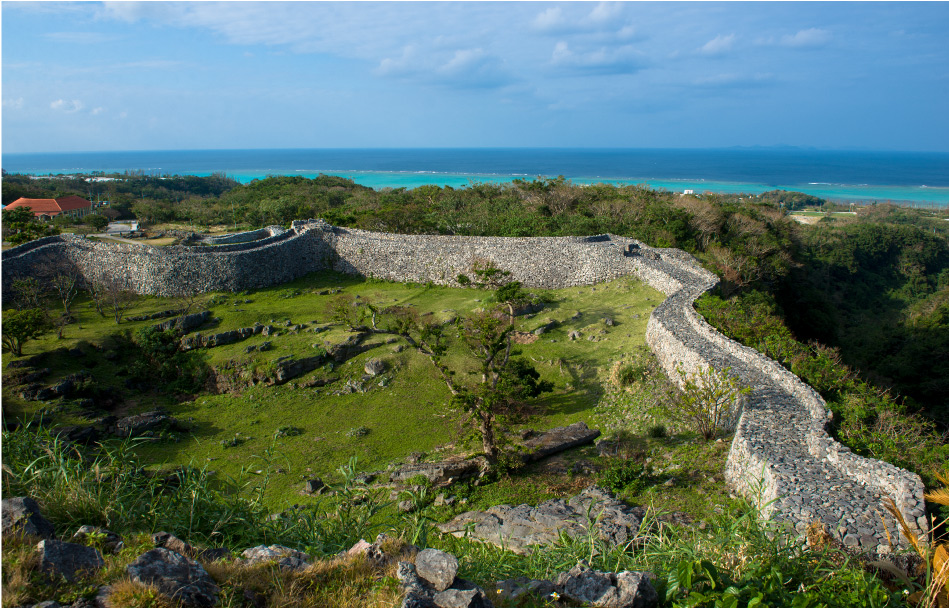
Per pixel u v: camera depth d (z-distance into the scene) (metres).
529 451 25.66
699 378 27.67
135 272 55.31
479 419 26.25
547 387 34.34
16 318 38.03
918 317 61.94
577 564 10.91
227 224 95.38
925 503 15.45
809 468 18.08
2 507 9.47
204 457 30.59
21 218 70.81
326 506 22.92
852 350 58.44
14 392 34.62
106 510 10.61
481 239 57.06
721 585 9.58
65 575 8.34
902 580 10.77
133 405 38.66
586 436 28.11
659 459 23.83
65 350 40.84
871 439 19.75
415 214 75.31
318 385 39.44
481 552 15.10
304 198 105.31
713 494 19.62
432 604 8.99
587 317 44.25
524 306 46.62
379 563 10.52
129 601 7.91
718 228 67.12
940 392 44.59
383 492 24.25
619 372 33.75
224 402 38.28
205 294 54.97
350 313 49.34
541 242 54.47
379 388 38.34
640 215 68.56
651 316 36.72
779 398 23.48
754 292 48.25
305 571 9.95
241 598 8.95
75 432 30.98
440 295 54.81
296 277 62.16
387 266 60.59
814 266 88.94
